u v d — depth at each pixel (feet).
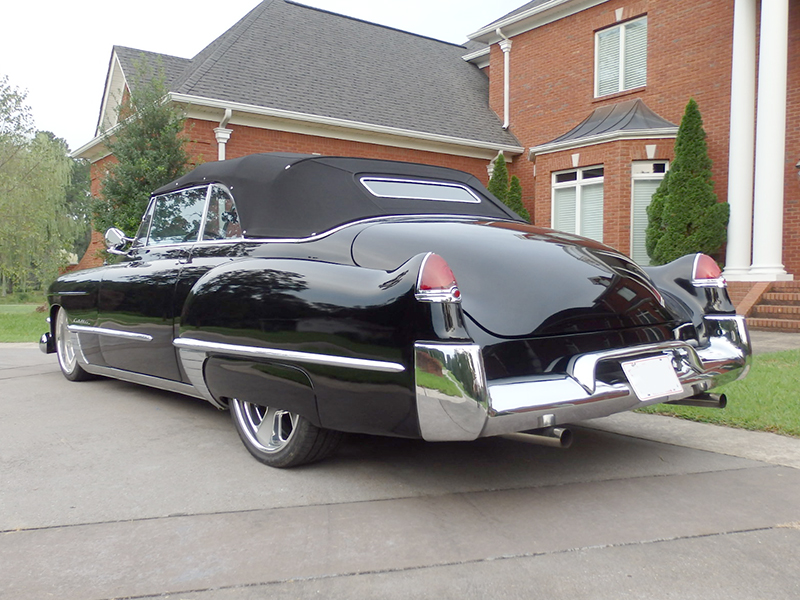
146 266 12.76
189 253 11.84
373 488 8.96
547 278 8.66
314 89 44.24
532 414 7.48
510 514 7.97
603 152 38.14
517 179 46.83
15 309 64.85
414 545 7.11
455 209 11.69
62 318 17.07
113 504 8.41
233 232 11.13
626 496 8.52
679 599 5.91
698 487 8.80
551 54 48.01
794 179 33.83
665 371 8.87
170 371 11.98
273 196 10.59
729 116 37.45
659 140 36.91
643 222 38.14
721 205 34.01
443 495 8.66
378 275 8.06
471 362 7.12
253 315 9.09
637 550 6.91
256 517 7.95
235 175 11.37
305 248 9.75
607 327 8.79
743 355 10.07
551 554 6.84
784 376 15.49
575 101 46.37
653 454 10.37
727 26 37.45
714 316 10.23
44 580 6.41
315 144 42.47
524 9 50.80
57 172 70.95
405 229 9.34
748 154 33.37
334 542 7.21
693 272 10.46
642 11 41.81
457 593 6.07
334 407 8.34
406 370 7.47
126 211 33.06
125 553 7.00
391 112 46.06
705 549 6.91
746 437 11.16
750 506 8.09
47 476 9.53
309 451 9.37
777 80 31.01
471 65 59.98
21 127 50.21
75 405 14.24
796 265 33.91
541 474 9.49
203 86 38.88
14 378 17.79
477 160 50.16
